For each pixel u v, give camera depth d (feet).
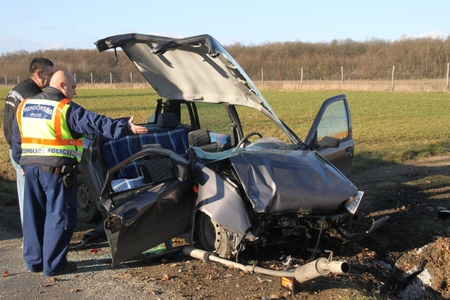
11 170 30.94
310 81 163.12
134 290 14.25
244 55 221.46
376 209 23.91
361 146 40.83
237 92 19.33
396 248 19.38
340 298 13.71
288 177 15.67
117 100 106.42
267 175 15.51
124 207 14.37
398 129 51.65
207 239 16.44
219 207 15.16
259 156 16.28
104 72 219.61
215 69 18.47
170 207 15.40
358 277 15.94
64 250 15.24
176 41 17.24
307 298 13.79
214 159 16.24
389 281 17.11
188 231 16.56
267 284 14.73
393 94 110.22
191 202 16.08
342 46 222.07
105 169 18.10
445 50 165.89
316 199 15.34
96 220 21.01
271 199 14.85
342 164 21.03
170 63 20.11
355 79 167.73
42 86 16.88
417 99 95.35
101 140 18.21
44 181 14.64
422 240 19.99
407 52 173.68
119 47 19.77
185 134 21.86
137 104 94.07
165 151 15.35
